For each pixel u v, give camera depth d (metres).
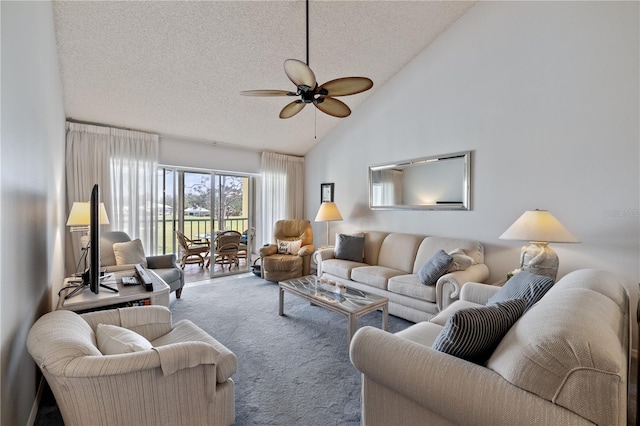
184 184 4.76
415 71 3.95
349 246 4.12
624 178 2.43
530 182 2.95
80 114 3.70
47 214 2.13
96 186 2.00
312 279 3.32
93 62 3.04
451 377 1.04
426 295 2.87
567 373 0.85
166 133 4.43
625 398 0.82
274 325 2.95
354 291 2.90
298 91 2.32
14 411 1.27
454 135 3.55
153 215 4.29
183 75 3.43
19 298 1.34
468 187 3.41
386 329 2.63
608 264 2.51
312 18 3.07
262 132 4.89
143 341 1.38
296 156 5.86
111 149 3.96
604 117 2.52
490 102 3.24
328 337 2.69
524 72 2.98
